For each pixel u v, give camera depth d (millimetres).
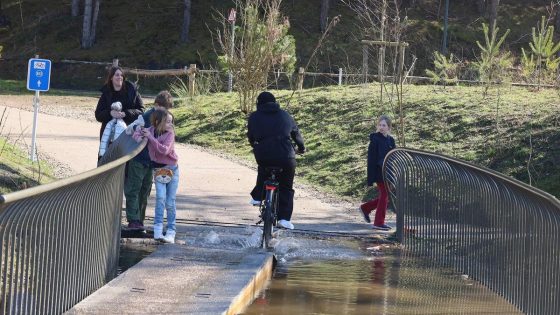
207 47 85250
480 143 27875
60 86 81188
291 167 17156
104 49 86375
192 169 28781
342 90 40281
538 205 11961
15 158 23641
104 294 11703
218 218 20109
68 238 10828
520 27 90875
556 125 27250
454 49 85688
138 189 17031
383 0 37438
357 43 84750
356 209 23438
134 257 15266
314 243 18156
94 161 28000
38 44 88750
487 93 34812
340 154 30625
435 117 31359
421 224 18016
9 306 8969
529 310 12367
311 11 89438
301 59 82312
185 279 12859
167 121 16453
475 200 15406
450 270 16016
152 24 89312
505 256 13656
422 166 18125
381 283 14578
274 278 14641
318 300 13070
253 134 17172
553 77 36219
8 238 8883
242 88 40562
